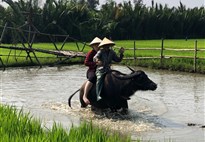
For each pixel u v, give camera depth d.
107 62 10.33
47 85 15.05
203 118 10.02
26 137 6.42
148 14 53.81
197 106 11.48
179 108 11.19
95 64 10.48
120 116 10.10
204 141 8.02
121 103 10.28
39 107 11.00
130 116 10.11
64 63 24.25
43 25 47.03
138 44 39.16
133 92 10.05
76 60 24.66
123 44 39.16
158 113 10.51
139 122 9.51
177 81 16.62
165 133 8.59
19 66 22.44
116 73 10.27
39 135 6.55
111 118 9.89
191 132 8.70
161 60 21.47
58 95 12.84
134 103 11.77
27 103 11.51
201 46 35.19
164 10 55.41
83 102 10.84
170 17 54.69
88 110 10.70
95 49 10.59
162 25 54.88
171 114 10.43
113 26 50.69
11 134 6.79
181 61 21.19
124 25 52.62
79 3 54.75
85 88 10.44
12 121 7.36
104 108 10.48
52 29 47.47
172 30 55.62
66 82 15.94
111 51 10.46
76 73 19.36
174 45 37.12
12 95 12.78
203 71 19.28
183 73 19.59
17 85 14.98
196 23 56.31
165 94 13.40
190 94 13.46
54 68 21.83
